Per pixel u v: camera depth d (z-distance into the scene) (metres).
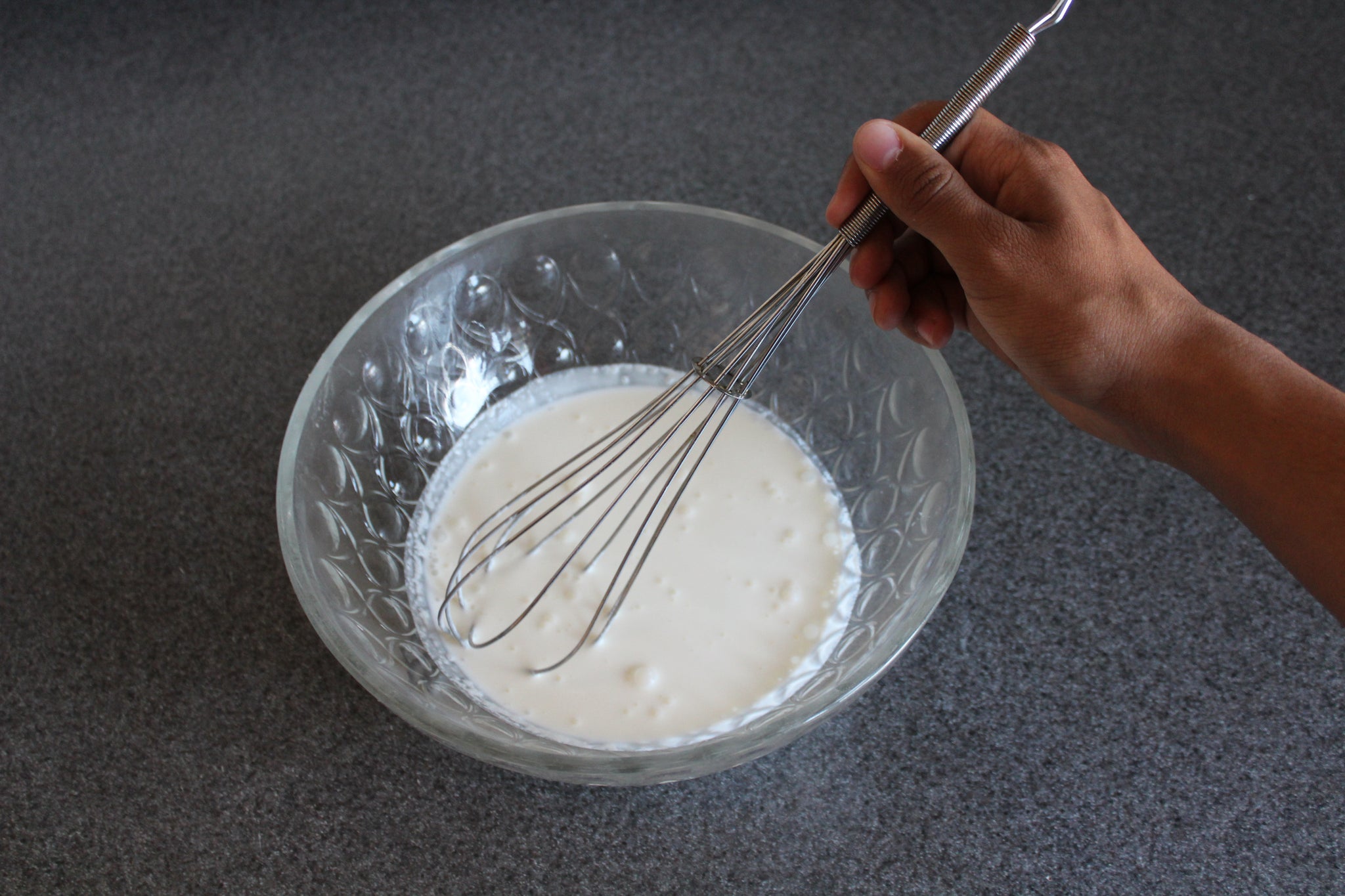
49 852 0.84
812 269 0.77
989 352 1.12
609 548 0.94
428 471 0.97
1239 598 0.97
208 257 1.21
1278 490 0.68
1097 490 1.03
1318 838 0.85
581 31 1.43
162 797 0.87
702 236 0.97
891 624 0.79
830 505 0.97
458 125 1.33
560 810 0.87
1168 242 1.19
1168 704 0.92
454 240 1.22
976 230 0.73
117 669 0.93
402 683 0.76
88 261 1.21
